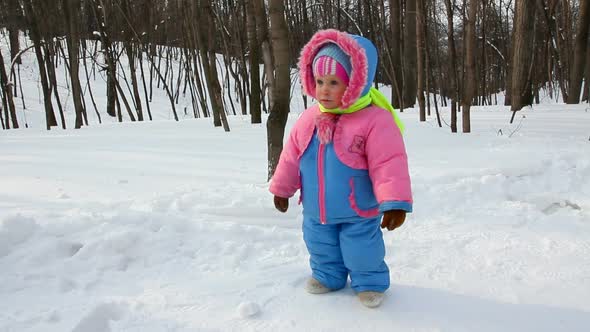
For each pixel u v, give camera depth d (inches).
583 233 123.6
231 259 109.8
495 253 112.0
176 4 689.0
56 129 403.5
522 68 362.9
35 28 406.0
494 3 784.9
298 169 90.3
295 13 631.2
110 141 289.9
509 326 81.9
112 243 110.2
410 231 129.0
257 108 350.9
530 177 173.9
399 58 515.2
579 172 175.9
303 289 95.7
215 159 220.4
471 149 223.1
